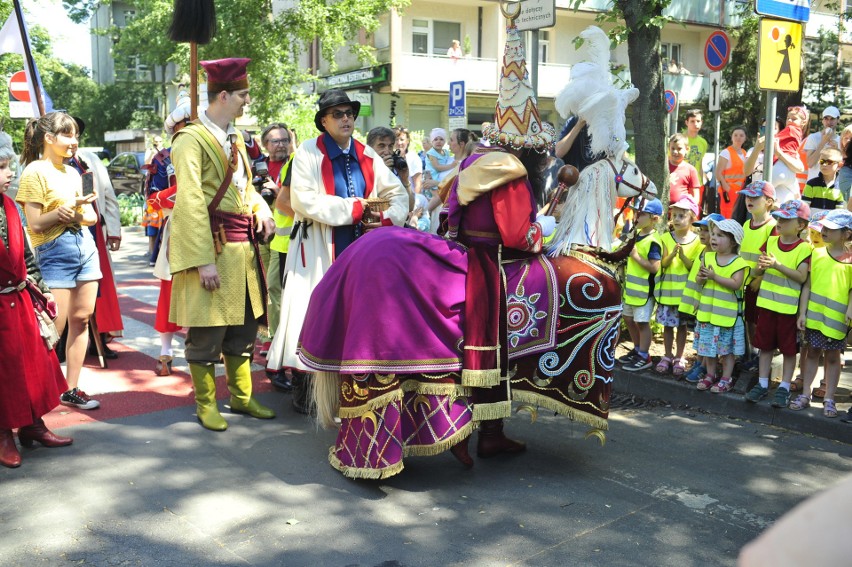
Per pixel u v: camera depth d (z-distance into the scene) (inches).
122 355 286.5
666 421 228.2
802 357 229.8
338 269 175.6
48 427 208.1
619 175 185.8
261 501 167.9
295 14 823.7
